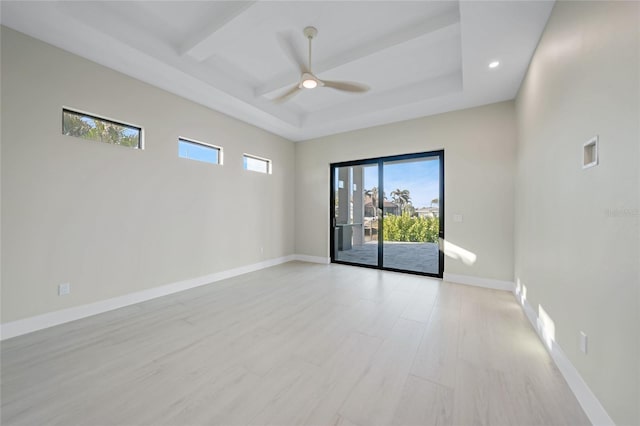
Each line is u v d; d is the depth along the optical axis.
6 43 2.16
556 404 1.43
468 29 2.14
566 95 1.70
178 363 1.82
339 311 2.77
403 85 3.59
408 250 4.37
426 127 4.07
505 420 1.32
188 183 3.58
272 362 1.83
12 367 1.76
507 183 3.46
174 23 2.46
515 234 3.31
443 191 4.00
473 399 1.47
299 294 3.32
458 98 3.41
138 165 3.04
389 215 4.55
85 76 2.61
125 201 2.92
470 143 3.71
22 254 2.24
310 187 5.43
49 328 2.35
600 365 1.28
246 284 3.77
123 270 2.90
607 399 1.21
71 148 2.52
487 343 2.09
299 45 2.75
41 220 2.34
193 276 3.63
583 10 1.47
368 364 1.81
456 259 3.83
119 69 2.82
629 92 1.08
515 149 3.38
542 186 2.18
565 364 1.66
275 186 5.12
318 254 5.34
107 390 1.54
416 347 2.03
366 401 1.45
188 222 3.58
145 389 1.55
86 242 2.62
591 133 1.39
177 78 3.02
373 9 2.23
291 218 5.55
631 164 1.07
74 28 2.19
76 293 2.55
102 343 2.09
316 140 5.32
